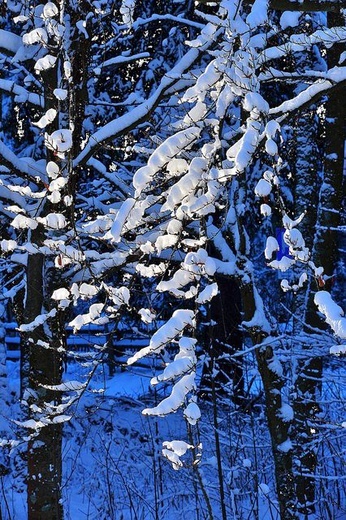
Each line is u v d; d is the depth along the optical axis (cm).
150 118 739
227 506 809
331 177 958
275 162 370
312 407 892
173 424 1207
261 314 779
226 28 426
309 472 872
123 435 1188
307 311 944
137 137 1043
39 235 771
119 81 1241
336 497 920
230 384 919
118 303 462
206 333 1035
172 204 404
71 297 491
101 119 1224
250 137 378
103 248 1034
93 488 1023
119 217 416
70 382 525
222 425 945
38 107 812
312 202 1034
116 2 700
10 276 1173
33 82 838
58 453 793
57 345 783
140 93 1234
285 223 359
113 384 1644
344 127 954
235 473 755
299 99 493
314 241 963
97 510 945
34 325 608
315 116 1066
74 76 723
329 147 959
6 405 1130
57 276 789
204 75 415
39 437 784
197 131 403
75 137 749
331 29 498
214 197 397
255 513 788
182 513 884
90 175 1193
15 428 1093
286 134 1084
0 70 970
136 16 1226
